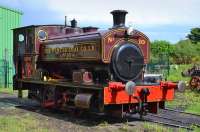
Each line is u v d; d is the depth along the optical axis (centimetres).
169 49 6775
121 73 1248
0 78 2702
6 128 1100
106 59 1232
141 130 1116
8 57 2752
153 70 3125
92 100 1238
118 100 1185
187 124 1234
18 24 2827
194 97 1986
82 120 1295
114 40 1249
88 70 1345
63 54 1445
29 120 1253
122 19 1283
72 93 1349
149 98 1255
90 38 1290
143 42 1313
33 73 1591
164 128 1132
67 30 1631
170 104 1725
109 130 1124
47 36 1620
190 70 2895
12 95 2164
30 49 1619
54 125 1195
